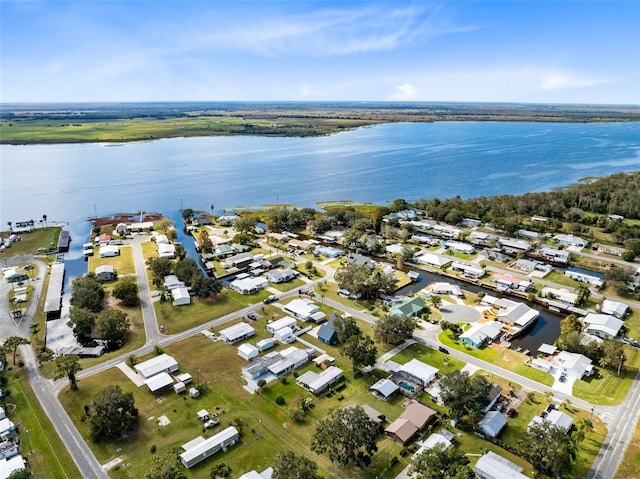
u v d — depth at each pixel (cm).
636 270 16850
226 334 12069
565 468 7562
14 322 13288
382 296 15088
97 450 8081
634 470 7556
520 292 15412
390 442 8275
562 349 11412
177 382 10081
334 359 11200
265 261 18262
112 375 10438
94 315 12600
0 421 8662
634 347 11731
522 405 9362
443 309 14125
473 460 7775
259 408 9288
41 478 7438
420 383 10106
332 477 7431
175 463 7594
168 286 15375
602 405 9356
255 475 7225
